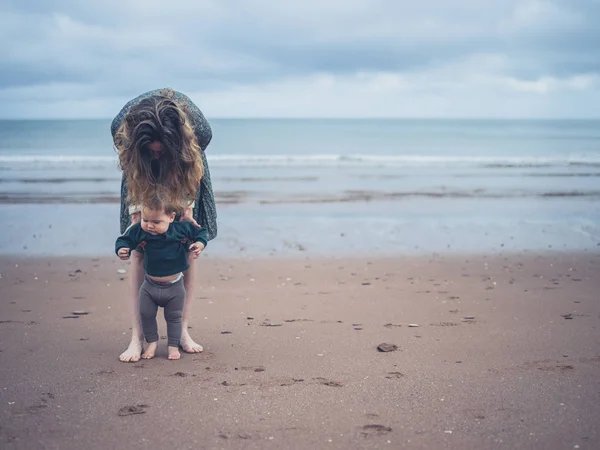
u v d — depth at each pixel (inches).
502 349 184.5
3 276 303.4
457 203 563.2
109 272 317.4
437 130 2276.1
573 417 130.0
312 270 324.2
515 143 1542.8
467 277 308.7
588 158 1064.8
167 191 159.3
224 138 1659.7
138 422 126.8
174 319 172.2
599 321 220.8
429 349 184.4
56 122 1903.3
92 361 170.2
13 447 114.8
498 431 123.0
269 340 194.9
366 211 517.0
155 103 158.4
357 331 206.7
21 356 174.6
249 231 432.8
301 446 116.0
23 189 617.3
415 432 122.6
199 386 149.4
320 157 1047.0
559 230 448.8
